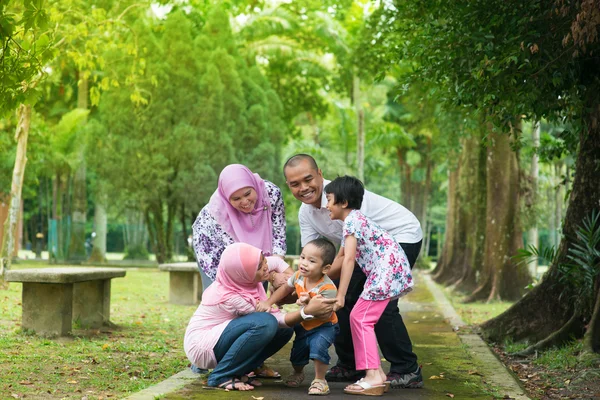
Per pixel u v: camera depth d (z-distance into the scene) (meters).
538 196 17.92
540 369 7.26
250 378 5.75
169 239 26.25
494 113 7.98
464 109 8.60
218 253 5.90
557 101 7.84
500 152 15.22
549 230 31.92
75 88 29.20
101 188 24.97
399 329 5.58
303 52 28.14
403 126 34.88
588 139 8.20
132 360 6.74
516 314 8.89
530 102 7.47
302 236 6.00
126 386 5.57
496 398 5.32
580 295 8.09
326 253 5.18
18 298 12.00
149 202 24.22
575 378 6.59
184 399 4.98
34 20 6.00
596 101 7.67
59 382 5.67
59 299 7.93
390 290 5.29
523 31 6.92
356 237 5.29
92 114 29.98
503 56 7.04
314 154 30.67
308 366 6.68
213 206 5.85
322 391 5.20
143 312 11.12
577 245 7.75
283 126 26.16
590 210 8.22
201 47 24.45
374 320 5.34
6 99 6.30
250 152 24.98
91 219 46.34
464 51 7.43
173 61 24.02
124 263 29.09
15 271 7.85
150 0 14.95
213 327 5.45
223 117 24.14
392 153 39.72
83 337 8.11
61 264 27.36
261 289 5.63
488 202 15.45
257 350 5.30
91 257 28.92
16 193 13.48
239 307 5.34
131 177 24.02
